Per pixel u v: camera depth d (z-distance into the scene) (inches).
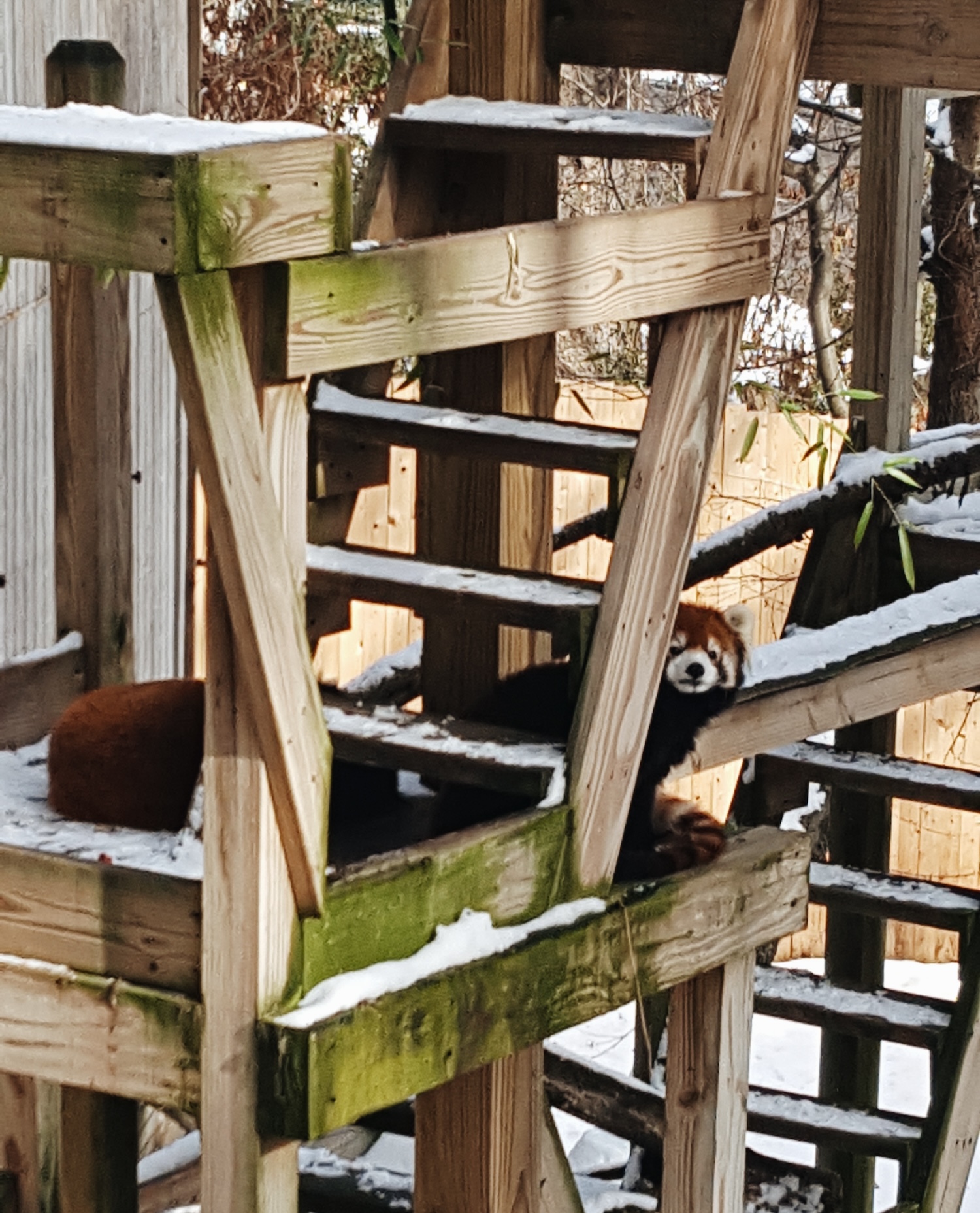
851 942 248.1
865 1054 243.3
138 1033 104.0
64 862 106.2
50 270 151.0
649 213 120.8
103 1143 139.6
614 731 125.8
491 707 140.6
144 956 104.1
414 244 102.4
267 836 98.2
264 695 94.7
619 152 139.7
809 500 227.8
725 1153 150.3
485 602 123.4
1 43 173.9
